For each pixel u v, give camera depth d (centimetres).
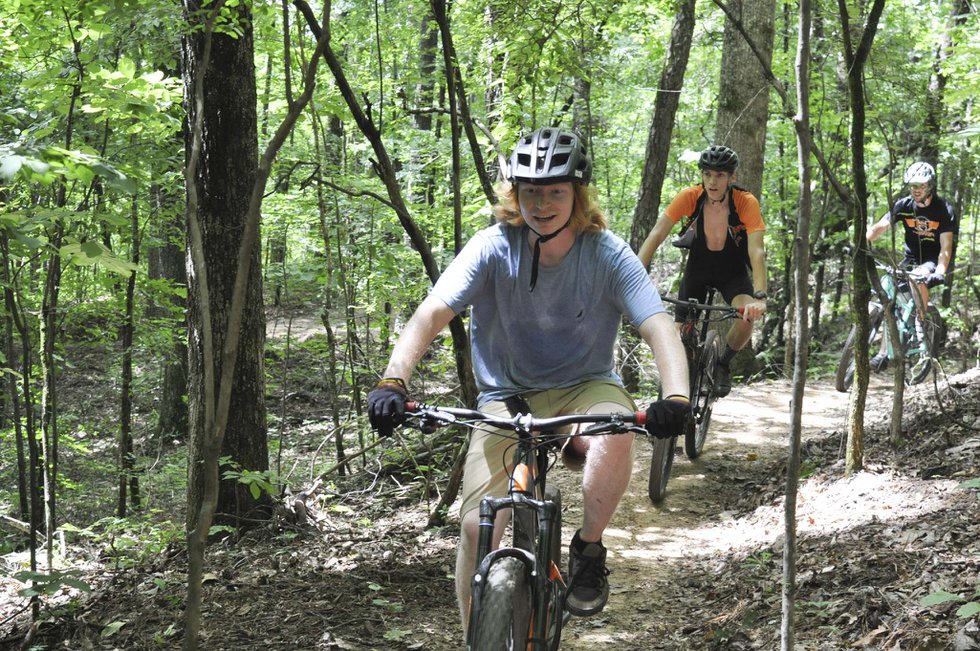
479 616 244
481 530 264
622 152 1653
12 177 278
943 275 773
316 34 495
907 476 548
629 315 305
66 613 459
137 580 493
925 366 822
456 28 1073
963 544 415
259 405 566
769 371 1259
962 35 977
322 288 1006
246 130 538
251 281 559
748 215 584
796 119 293
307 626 421
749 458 705
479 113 1177
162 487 1049
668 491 641
